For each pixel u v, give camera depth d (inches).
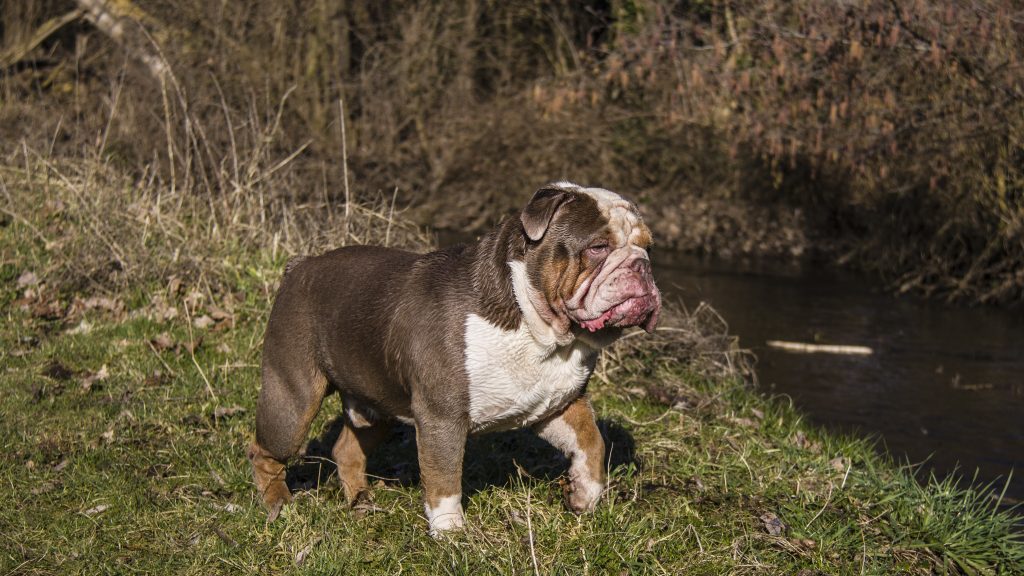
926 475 273.4
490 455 231.0
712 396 291.0
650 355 315.3
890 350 406.9
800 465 239.6
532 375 178.1
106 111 510.6
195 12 621.3
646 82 584.1
